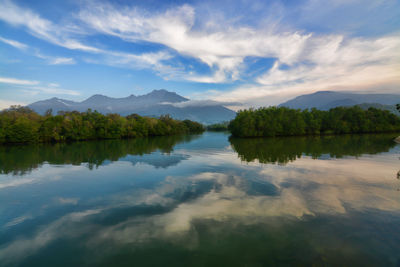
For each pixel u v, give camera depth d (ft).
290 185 64.49
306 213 44.24
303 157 119.55
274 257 30.09
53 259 31.09
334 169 86.63
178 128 570.05
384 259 29.19
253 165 97.66
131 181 73.41
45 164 111.04
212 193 58.34
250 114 368.07
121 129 356.79
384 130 405.18
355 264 28.25
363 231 36.60
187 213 45.50
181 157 129.90
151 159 122.93
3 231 39.63
